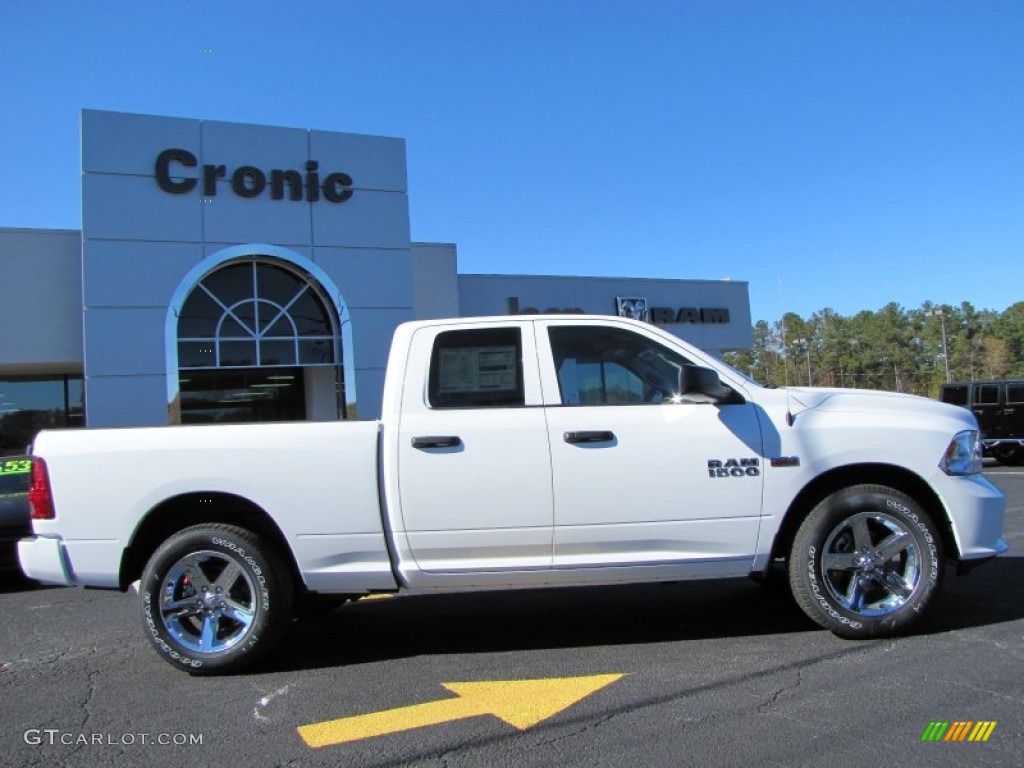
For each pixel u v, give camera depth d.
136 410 16.14
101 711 4.25
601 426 4.81
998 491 5.10
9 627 6.44
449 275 21.22
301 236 17.81
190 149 16.98
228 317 17.30
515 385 4.94
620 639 5.27
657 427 4.84
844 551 4.95
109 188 16.28
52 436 4.94
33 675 4.98
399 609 6.40
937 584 4.85
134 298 16.30
